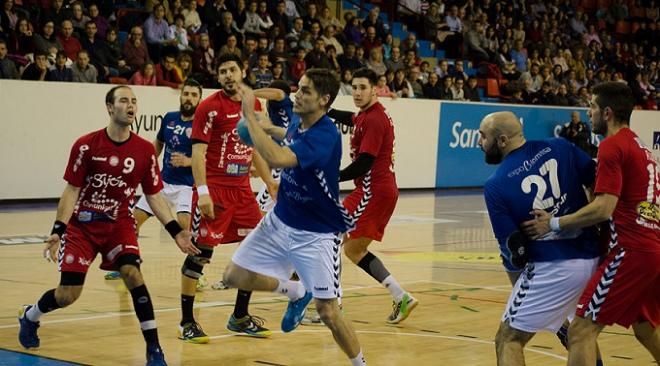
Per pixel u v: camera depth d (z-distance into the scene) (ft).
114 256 24.61
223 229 29.17
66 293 24.58
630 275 20.18
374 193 30.73
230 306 32.94
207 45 71.92
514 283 21.70
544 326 20.74
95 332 28.14
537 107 91.40
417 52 92.48
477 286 38.73
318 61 76.89
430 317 32.24
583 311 20.51
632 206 20.27
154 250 45.62
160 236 50.67
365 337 28.91
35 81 59.98
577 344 20.45
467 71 98.73
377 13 90.38
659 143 102.47
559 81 100.17
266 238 23.67
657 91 110.83
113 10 72.13
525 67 101.19
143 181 24.91
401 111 81.05
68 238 24.66
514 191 20.49
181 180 36.70
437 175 85.10
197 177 27.89
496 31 102.01
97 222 24.53
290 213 22.95
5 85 58.70
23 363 24.08
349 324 22.91
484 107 87.97
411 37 91.97
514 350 20.75
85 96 62.18
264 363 25.22
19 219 53.67
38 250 43.83
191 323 27.71
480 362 25.96
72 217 24.70
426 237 54.19
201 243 28.32
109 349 26.00
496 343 21.18
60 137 61.36
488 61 99.50
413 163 82.79
